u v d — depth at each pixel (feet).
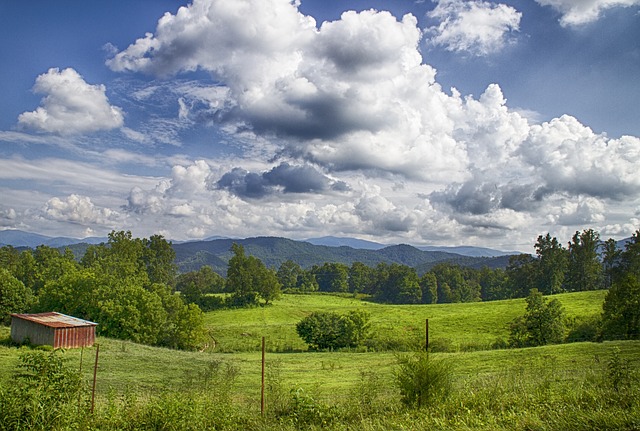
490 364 130.00
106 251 432.66
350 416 43.39
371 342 254.47
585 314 278.67
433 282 579.07
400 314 356.59
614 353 45.75
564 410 33.50
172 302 305.53
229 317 406.62
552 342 215.51
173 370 142.41
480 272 653.71
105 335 248.93
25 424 37.83
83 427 39.73
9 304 263.08
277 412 46.11
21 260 392.88
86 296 265.34
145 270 444.14
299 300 530.68
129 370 137.80
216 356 205.36
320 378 132.36
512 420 32.89
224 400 48.32
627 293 198.80
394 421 37.91
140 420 43.65
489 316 310.45
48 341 173.47
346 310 412.36
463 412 38.34
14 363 122.11
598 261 467.52
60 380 41.96
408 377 47.44
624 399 36.01
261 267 492.13
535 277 485.15
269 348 268.82
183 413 44.01
